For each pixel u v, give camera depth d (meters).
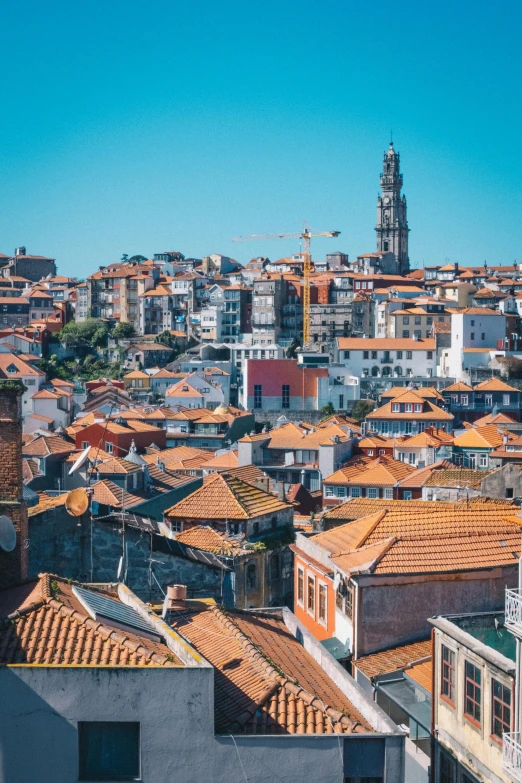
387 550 45.50
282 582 61.34
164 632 29.77
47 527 46.38
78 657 26.62
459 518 49.72
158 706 25.75
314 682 32.97
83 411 191.62
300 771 26.28
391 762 26.78
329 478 109.69
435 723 37.22
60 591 30.72
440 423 165.38
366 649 43.78
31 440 123.50
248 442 127.94
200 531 59.59
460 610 44.38
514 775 30.28
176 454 135.00
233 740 26.02
